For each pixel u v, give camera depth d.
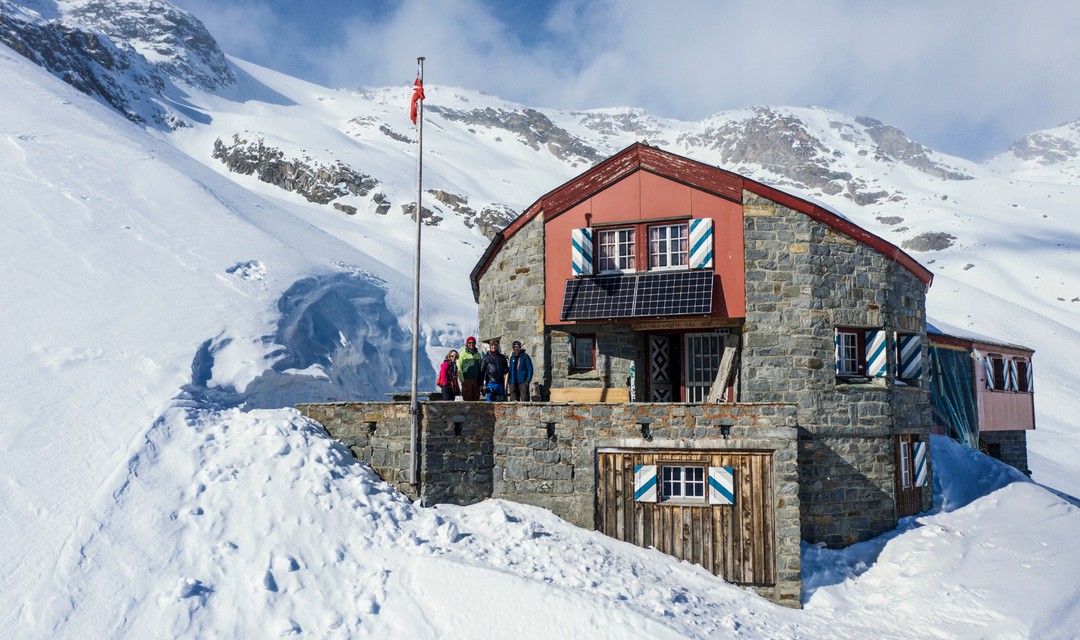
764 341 19.27
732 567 16.78
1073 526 19.11
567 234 21.08
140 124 114.44
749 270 19.42
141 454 15.35
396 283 43.72
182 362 19.45
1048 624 15.11
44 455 14.93
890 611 16.31
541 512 17.52
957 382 27.95
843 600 16.95
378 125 153.88
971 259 112.81
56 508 13.76
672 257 20.23
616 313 19.59
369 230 83.06
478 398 20.28
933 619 15.65
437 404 17.62
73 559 12.91
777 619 15.45
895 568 18.05
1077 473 40.41
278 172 102.06
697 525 17.06
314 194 96.75
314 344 26.72
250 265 29.09
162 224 29.88
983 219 136.25
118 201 30.67
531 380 20.61
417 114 18.42
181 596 12.80
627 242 20.61
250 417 17.56
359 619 13.27
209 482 15.17
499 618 13.37
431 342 37.75
